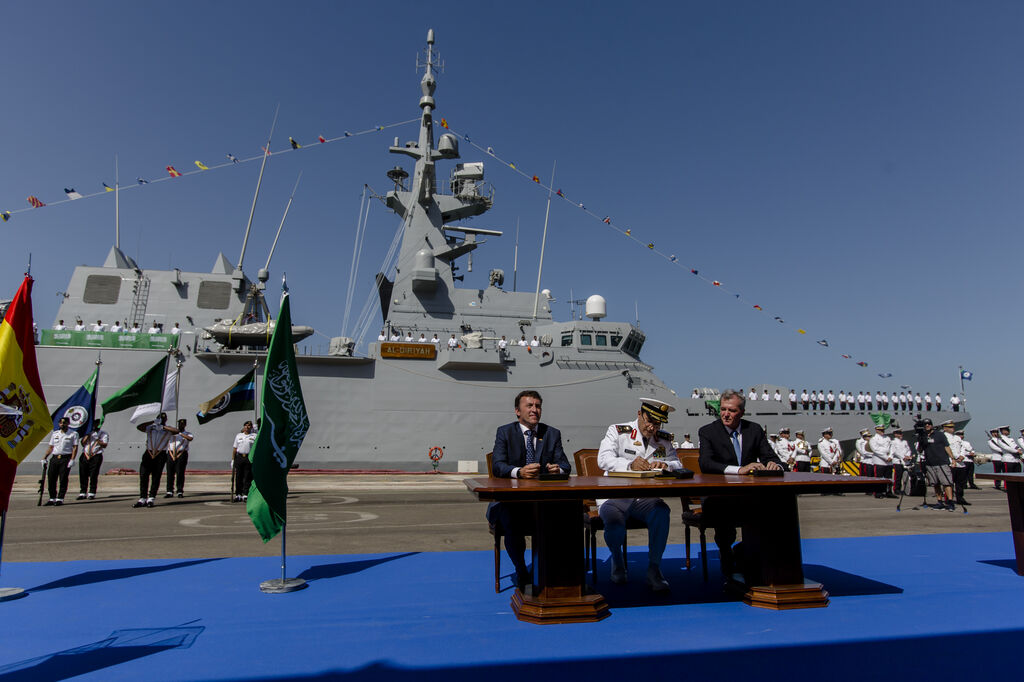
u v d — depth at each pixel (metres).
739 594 5.27
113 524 10.62
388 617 4.71
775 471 5.30
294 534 9.54
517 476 5.21
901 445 17.94
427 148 29.92
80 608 4.97
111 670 3.58
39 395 5.85
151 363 24.94
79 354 24.47
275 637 4.21
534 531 4.92
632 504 5.82
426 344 27.27
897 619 4.61
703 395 30.30
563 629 4.39
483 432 27.11
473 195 30.84
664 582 5.55
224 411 15.35
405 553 7.60
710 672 3.54
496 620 4.62
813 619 4.62
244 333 24.81
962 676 3.47
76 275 26.84
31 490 18.34
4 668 3.61
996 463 20.58
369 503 14.92
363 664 3.67
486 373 27.53
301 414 6.48
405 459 26.30
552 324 30.03
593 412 27.91
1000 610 4.86
